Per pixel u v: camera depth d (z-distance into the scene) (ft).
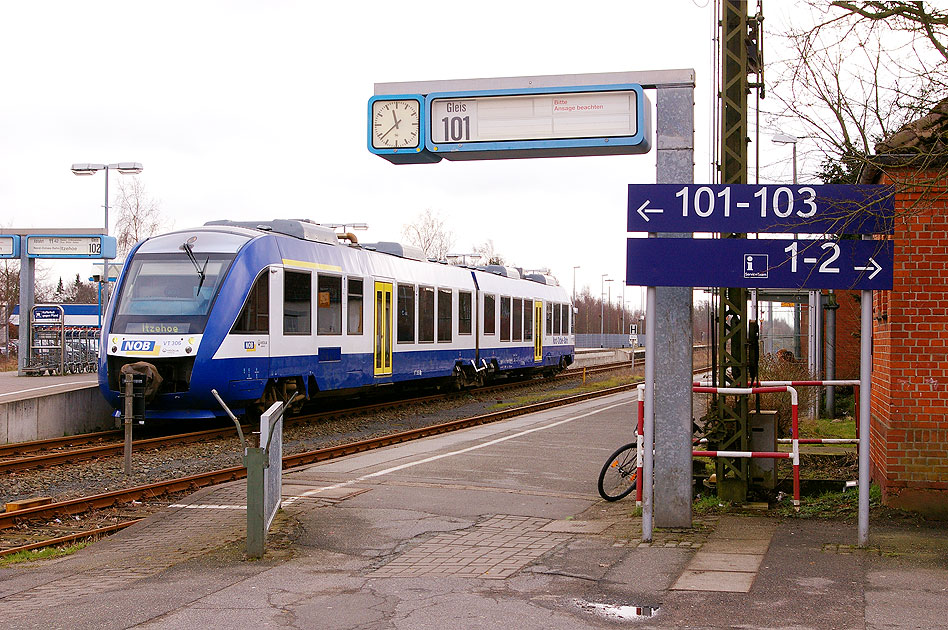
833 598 19.43
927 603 18.93
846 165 27.96
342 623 18.66
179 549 27.58
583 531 28.02
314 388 65.21
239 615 19.38
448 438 53.47
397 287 75.72
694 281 25.62
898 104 25.99
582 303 435.94
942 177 24.32
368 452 47.60
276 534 27.81
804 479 32.65
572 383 120.37
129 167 107.24
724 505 30.42
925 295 28.19
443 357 85.35
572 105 27.37
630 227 25.91
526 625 18.19
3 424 53.47
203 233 57.72
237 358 55.11
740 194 25.39
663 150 27.04
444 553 25.50
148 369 52.70
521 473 39.73
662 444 27.32
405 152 28.02
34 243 109.50
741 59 30.22
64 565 26.40
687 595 20.01
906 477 28.30
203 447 51.55
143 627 18.70
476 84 27.66
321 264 63.98
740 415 30.60
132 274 56.75
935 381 28.12
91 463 45.93
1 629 18.93
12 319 194.80
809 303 72.33
